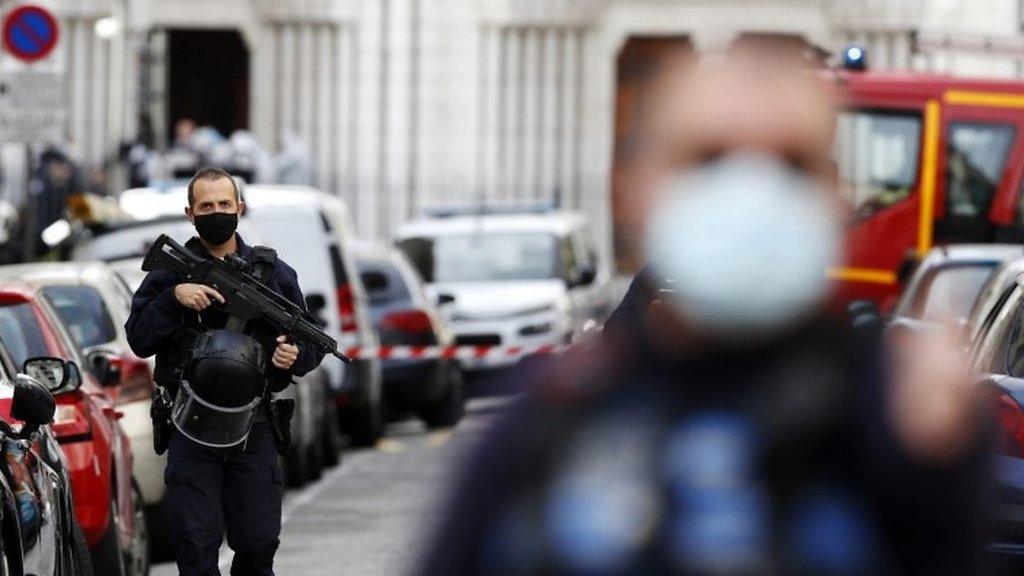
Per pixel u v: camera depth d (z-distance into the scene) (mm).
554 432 6160
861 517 6145
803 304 6184
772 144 6113
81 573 16938
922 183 41688
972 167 41906
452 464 6172
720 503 6141
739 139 6109
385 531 25453
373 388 35438
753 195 6121
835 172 6137
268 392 15820
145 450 22594
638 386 6215
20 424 16141
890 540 6145
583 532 6094
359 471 32250
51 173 47250
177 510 15602
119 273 25562
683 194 6145
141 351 15828
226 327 15711
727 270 6164
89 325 22953
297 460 29359
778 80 6133
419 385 38688
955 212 41812
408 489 29781
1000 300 18672
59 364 17453
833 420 6168
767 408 6184
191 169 57281
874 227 41781
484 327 44312
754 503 6141
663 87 6168
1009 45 44000
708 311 6199
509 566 6090
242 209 16172
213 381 15281
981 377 17219
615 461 6141
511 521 6105
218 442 15484
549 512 6105
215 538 15633
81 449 18531
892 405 6164
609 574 6086
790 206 6125
